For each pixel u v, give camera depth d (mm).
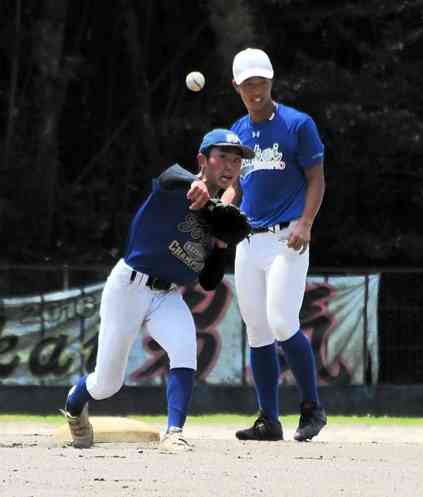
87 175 85938
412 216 84688
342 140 81000
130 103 86312
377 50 82062
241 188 30953
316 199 29828
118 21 85875
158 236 25000
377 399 59969
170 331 25531
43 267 58406
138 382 58250
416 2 82188
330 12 82312
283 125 30047
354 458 25562
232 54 79625
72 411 26875
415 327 60438
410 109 82188
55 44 79562
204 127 82062
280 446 28469
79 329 58562
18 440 31344
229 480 20969
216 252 25547
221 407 58188
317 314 59750
